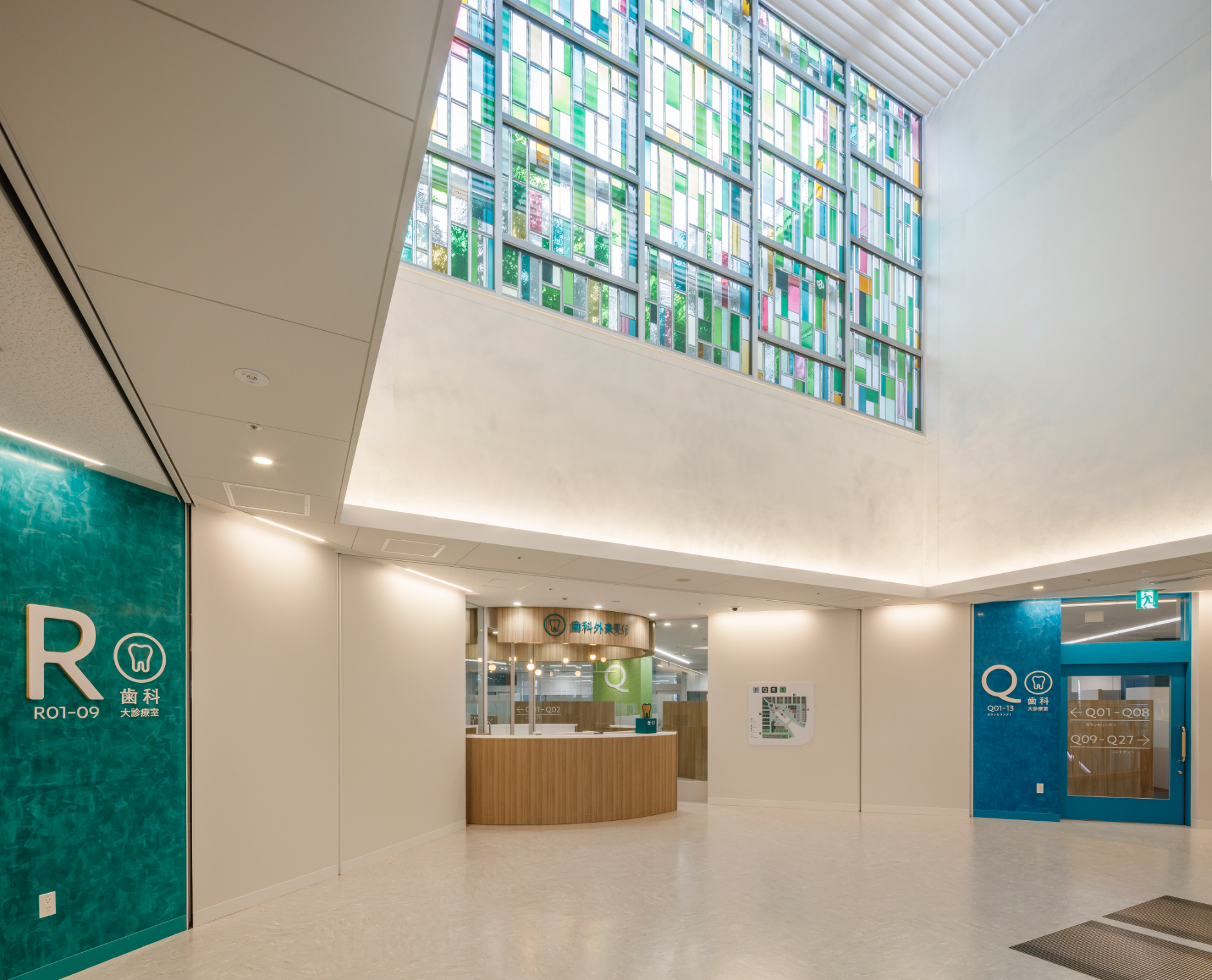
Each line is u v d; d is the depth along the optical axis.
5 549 5.05
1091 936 6.16
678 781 13.52
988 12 12.16
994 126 12.59
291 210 2.44
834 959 5.64
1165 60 9.94
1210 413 8.93
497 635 13.03
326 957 5.59
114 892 5.54
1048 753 11.68
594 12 10.83
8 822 4.93
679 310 10.89
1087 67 11.05
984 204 12.55
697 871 8.25
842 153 13.24
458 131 9.21
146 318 3.15
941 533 12.38
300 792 7.44
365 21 1.76
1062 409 10.83
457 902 6.99
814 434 11.52
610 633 13.70
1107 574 9.62
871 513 12.00
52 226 2.49
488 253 9.16
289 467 5.39
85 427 4.64
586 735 11.68
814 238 12.66
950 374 12.70
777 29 12.89
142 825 5.78
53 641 5.29
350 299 3.00
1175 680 11.40
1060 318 11.01
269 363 3.61
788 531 10.94
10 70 1.84
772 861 8.77
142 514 6.01
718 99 11.97
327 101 2.00
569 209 10.05
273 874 7.02
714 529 10.13
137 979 5.19
